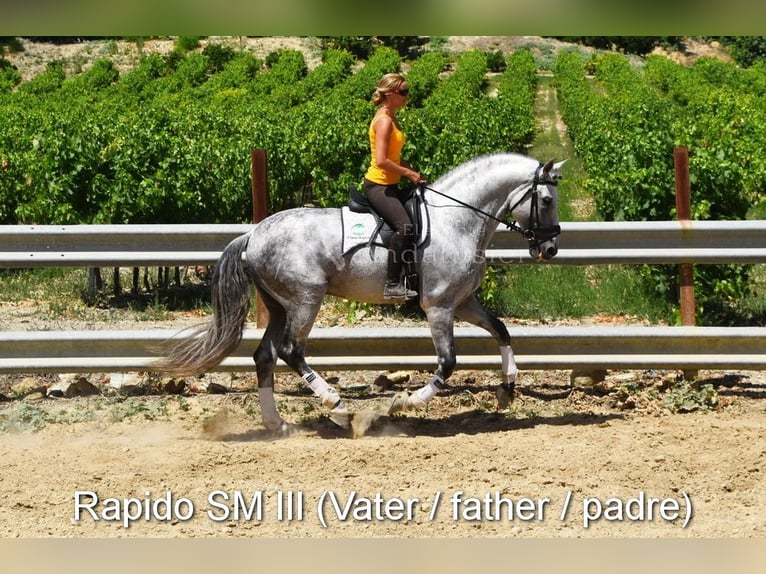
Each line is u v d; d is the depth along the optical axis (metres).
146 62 60.50
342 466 6.90
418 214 7.55
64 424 8.13
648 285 11.90
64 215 13.68
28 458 7.09
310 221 7.61
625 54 75.38
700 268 11.09
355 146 16.94
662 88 53.47
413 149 13.48
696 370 8.94
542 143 34.25
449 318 7.65
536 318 11.28
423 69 54.62
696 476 6.64
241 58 61.00
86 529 5.85
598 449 7.14
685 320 9.05
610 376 9.31
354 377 9.56
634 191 12.30
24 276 13.37
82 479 6.65
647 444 7.26
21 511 6.14
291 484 6.57
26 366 8.57
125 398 8.78
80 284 13.00
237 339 7.68
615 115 27.62
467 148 15.61
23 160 15.07
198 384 9.23
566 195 21.09
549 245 7.68
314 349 8.72
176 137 17.30
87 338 8.58
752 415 8.22
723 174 12.05
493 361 8.69
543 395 8.91
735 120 22.88
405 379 9.30
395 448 7.24
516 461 6.93
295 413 8.51
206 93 51.47
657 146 13.99
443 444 7.33
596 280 12.88
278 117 25.84
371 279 7.55
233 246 7.69
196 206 14.57
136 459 7.05
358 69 64.75
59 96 51.88
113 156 14.23
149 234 8.73
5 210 15.03
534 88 53.75
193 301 12.49
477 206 7.67
